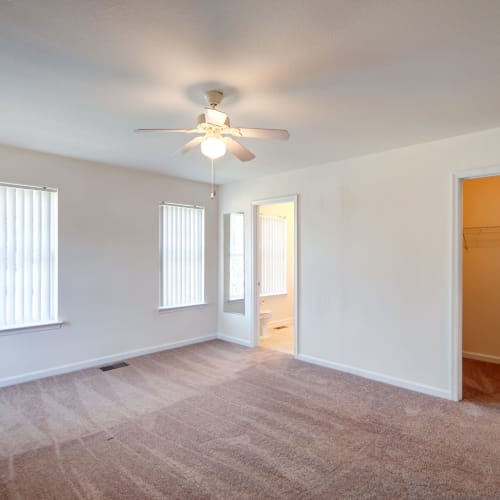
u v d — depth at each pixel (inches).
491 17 62.2
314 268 167.2
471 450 94.1
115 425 108.2
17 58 75.6
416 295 135.0
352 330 153.4
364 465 87.6
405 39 69.0
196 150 142.6
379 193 145.2
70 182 155.9
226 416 113.8
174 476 83.6
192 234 204.2
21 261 143.2
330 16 62.3
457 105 99.3
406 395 130.4
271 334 228.4
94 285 163.8
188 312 201.6
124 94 92.8
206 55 74.6
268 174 185.5
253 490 78.5
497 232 174.4
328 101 97.0
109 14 62.0
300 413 115.9
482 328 177.9
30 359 145.3
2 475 84.0
